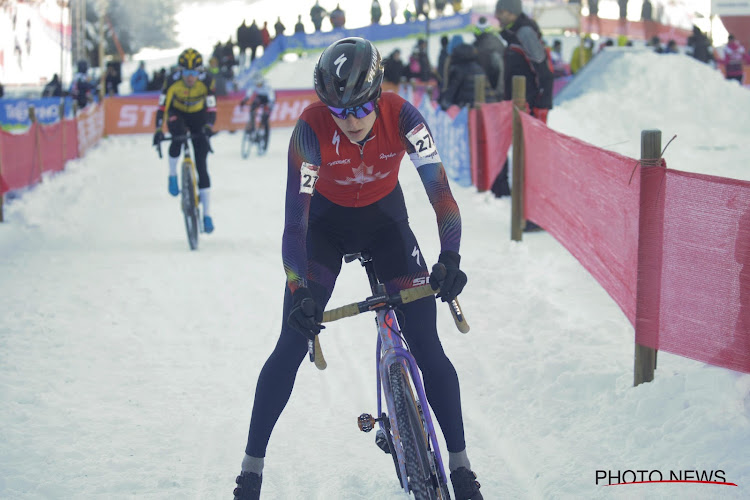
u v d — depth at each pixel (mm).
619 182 3994
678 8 26234
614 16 26156
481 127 9758
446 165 12008
